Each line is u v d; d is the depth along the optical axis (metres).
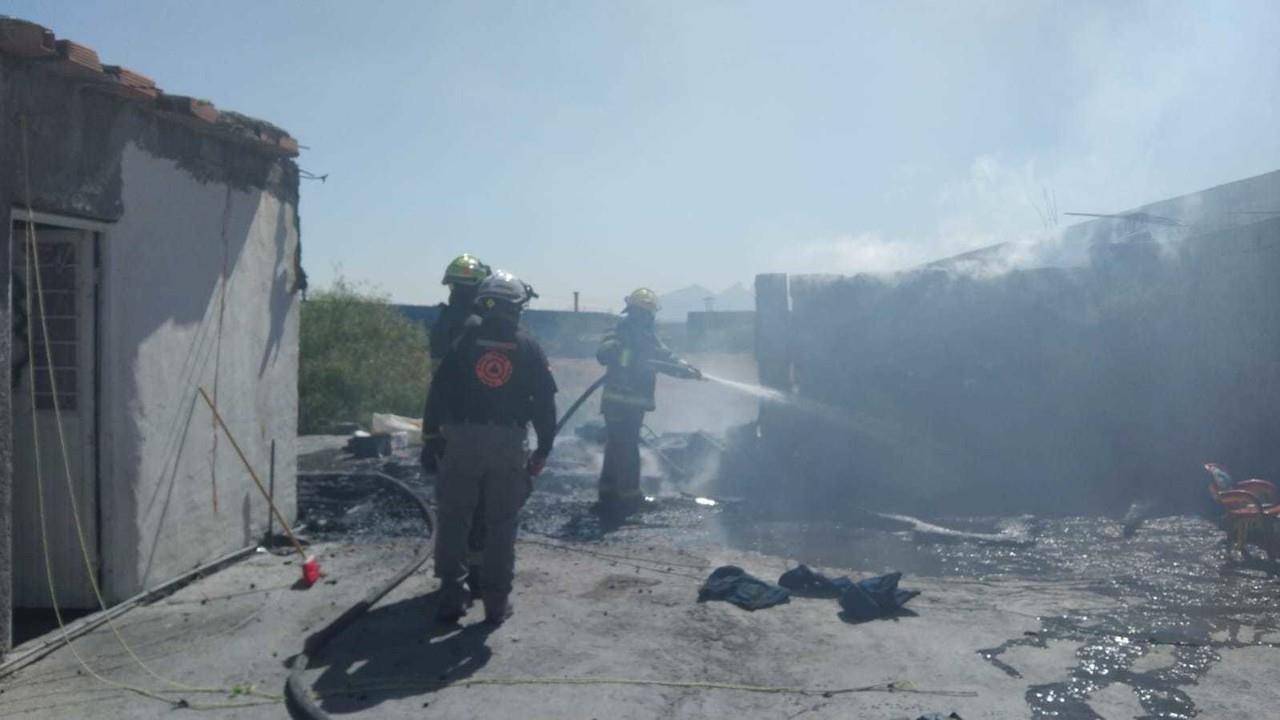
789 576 6.54
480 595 6.33
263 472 7.95
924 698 4.68
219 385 7.20
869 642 5.46
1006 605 6.21
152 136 6.34
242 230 7.55
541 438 5.91
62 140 5.44
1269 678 4.94
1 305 4.93
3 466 4.96
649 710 4.53
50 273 6.00
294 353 8.60
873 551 7.99
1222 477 7.45
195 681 4.91
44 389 6.04
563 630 5.65
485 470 5.66
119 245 6.03
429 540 8.10
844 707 4.57
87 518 6.03
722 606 6.12
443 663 5.12
